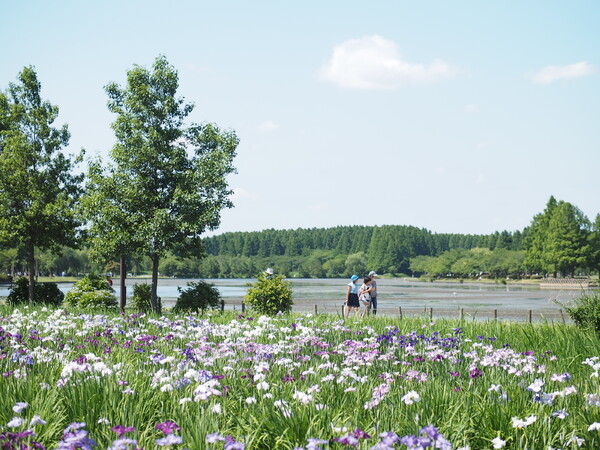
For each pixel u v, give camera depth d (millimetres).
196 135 24938
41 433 4430
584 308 12734
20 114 27109
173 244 23312
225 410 5191
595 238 105000
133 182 23250
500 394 5566
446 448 3602
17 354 6602
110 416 4676
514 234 186000
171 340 9086
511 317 26625
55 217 26859
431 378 6410
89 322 10477
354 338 10086
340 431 4293
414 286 103000
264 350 7477
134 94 23906
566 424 4867
